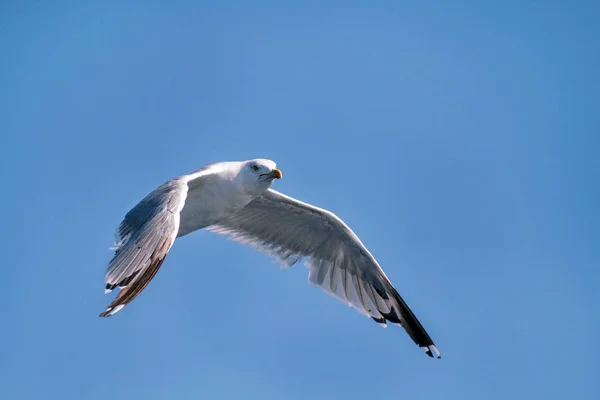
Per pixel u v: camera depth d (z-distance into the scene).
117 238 11.03
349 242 13.84
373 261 13.83
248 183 12.87
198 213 13.03
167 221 10.54
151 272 10.08
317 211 13.62
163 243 10.29
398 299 14.12
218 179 12.84
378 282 14.04
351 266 14.10
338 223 13.66
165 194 11.05
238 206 13.13
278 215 13.90
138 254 10.16
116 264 10.08
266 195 13.48
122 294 9.81
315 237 14.07
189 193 12.88
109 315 9.61
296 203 13.56
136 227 10.77
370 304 14.19
